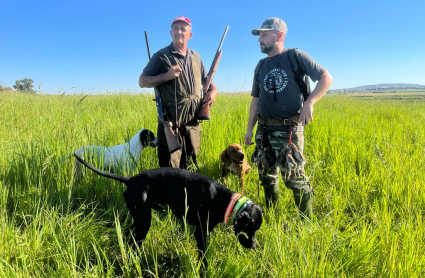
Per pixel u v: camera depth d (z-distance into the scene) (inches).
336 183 115.1
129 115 192.4
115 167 113.7
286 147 89.9
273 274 66.8
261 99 93.5
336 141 156.4
